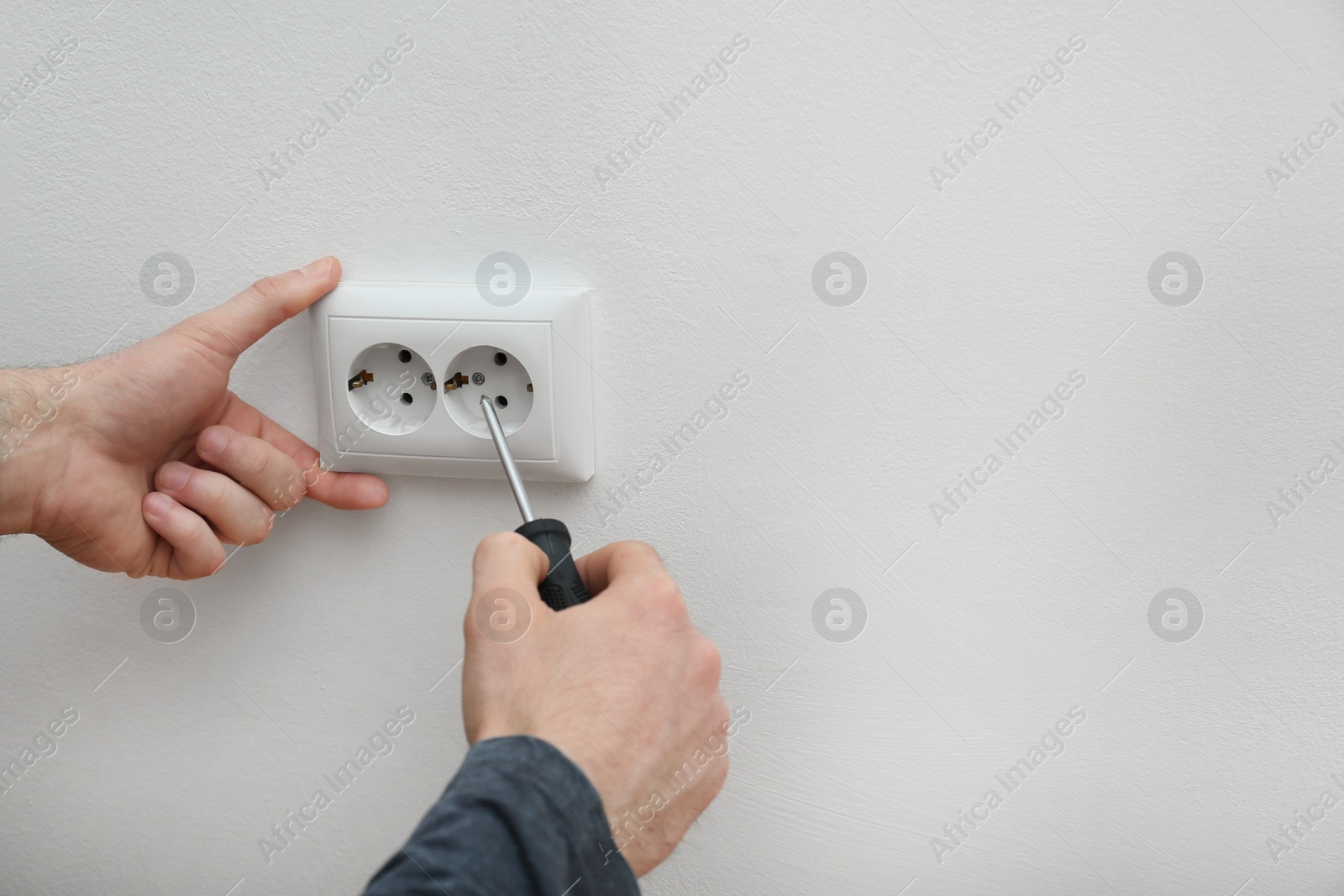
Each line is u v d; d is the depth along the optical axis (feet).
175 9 1.50
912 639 1.54
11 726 1.85
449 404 1.51
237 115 1.53
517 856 0.96
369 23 1.46
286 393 1.60
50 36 1.55
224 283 1.60
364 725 1.73
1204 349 1.38
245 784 1.80
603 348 1.49
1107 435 1.42
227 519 1.53
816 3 1.34
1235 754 1.51
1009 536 1.48
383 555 1.64
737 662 1.58
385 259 1.53
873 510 1.50
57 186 1.61
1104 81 1.31
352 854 1.79
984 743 1.56
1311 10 1.26
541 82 1.43
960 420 1.44
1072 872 1.59
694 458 1.51
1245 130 1.30
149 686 1.79
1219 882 1.55
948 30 1.33
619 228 1.46
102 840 1.87
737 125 1.40
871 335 1.43
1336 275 1.33
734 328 1.46
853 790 1.61
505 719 1.15
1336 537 1.41
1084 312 1.39
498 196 1.48
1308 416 1.37
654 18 1.38
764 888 1.68
